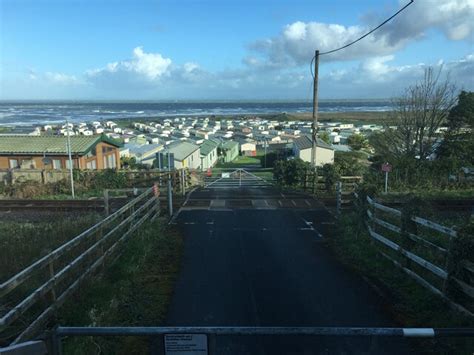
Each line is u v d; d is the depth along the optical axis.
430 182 17.69
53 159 25.70
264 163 55.94
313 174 18.80
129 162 42.00
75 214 12.03
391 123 25.23
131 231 8.62
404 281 6.46
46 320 4.64
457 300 5.20
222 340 4.78
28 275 4.26
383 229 8.79
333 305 5.81
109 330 2.88
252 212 13.12
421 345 4.63
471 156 22.80
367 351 4.54
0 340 4.19
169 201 12.66
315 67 20.70
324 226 11.09
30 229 9.28
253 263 7.82
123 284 6.27
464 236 5.09
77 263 5.61
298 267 7.55
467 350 4.32
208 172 31.42
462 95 26.03
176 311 5.66
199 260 8.03
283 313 5.58
